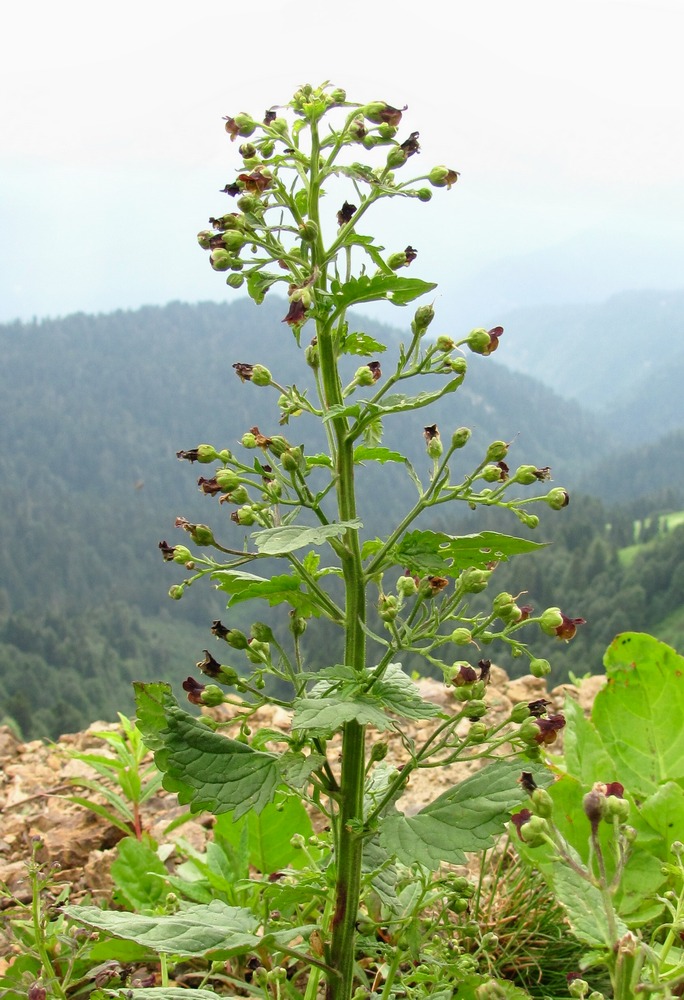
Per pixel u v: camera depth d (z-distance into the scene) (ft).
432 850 6.20
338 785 7.25
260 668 7.33
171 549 7.21
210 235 7.49
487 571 6.87
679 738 10.50
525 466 7.09
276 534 6.46
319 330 7.25
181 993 6.72
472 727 6.81
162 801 13.64
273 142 7.63
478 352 6.87
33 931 8.91
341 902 6.99
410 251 7.55
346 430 7.28
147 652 266.77
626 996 5.30
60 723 126.00
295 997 7.75
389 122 7.29
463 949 8.79
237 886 8.60
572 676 19.10
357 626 7.14
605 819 5.31
